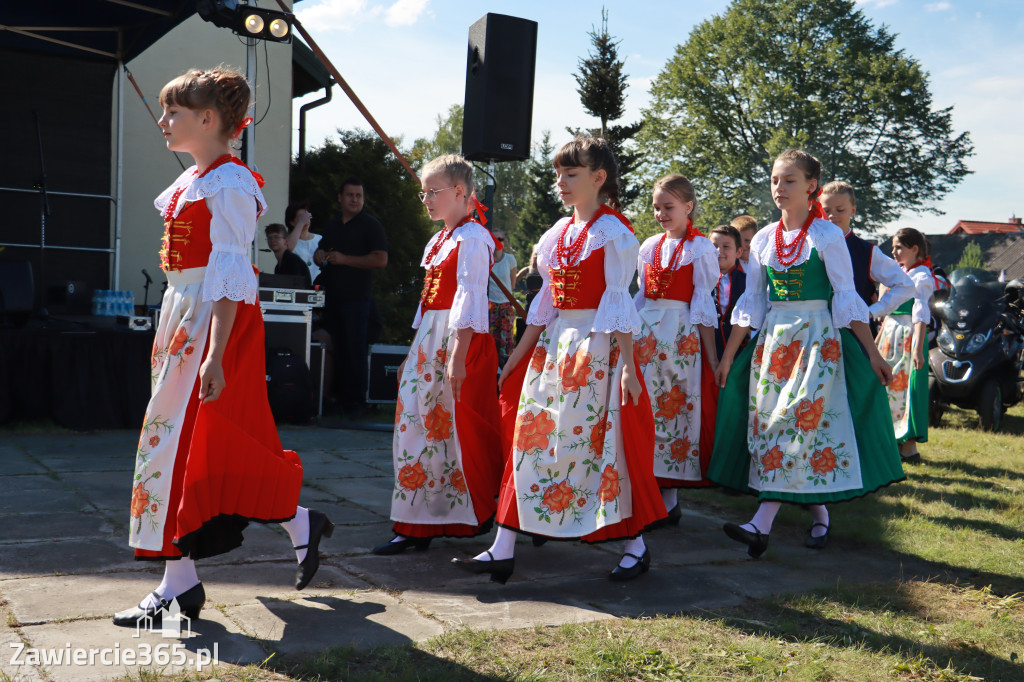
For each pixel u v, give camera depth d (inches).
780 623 105.0
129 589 106.7
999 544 148.6
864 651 97.2
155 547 90.7
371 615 102.3
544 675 85.6
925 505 176.7
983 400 311.7
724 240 207.0
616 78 987.9
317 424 271.1
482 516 132.1
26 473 176.4
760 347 147.2
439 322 131.3
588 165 119.8
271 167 416.8
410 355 134.4
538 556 134.1
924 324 224.7
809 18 1333.7
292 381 263.7
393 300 525.3
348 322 288.5
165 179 385.7
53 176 339.3
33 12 305.9
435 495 131.3
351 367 289.0
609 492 118.0
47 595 103.3
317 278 295.3
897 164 1311.5
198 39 394.6
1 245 323.3
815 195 146.1
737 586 121.4
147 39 317.7
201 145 94.5
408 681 83.1
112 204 351.3
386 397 322.7
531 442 118.6
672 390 162.1
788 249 143.7
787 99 1294.3
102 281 350.9
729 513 174.1
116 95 352.2
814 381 140.7
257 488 93.4
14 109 329.7
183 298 93.4
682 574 126.7
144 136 381.1
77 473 178.2
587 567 128.9
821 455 139.5
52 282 336.8
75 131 342.0
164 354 93.7
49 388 235.3
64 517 141.7
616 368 119.6
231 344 93.3
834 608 112.3
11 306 242.2
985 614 112.3
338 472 195.9
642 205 1259.2
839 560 138.2
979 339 311.9
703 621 104.6
